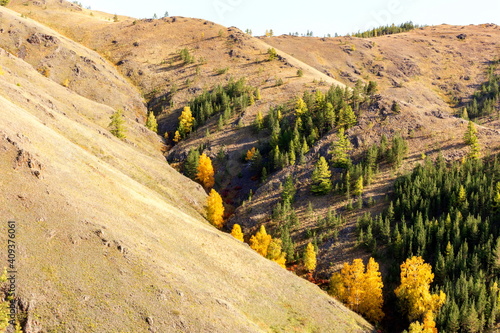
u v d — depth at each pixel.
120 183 68.69
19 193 46.28
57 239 43.28
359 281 75.19
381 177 108.44
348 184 103.88
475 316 64.81
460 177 99.56
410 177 100.44
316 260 89.88
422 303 70.06
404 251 84.12
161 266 47.97
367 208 99.69
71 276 39.69
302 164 119.94
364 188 106.06
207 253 60.56
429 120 126.44
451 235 84.06
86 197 54.16
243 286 56.88
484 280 72.62
